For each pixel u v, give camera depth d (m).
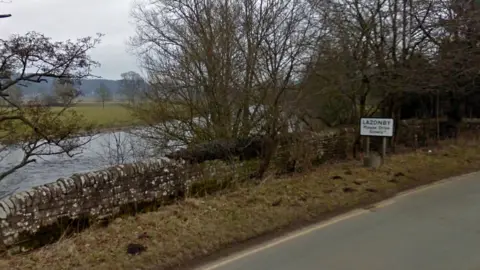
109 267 5.58
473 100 23.34
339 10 13.81
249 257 6.13
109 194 7.77
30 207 6.39
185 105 14.26
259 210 8.21
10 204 6.15
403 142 18.50
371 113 17.00
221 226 7.23
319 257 6.02
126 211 8.04
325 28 13.13
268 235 7.20
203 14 13.60
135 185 8.34
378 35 14.31
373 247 6.38
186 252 6.21
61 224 6.81
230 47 12.91
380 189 10.40
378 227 7.45
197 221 7.41
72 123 12.50
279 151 12.17
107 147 16.23
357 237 6.90
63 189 6.93
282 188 10.05
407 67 14.41
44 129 11.88
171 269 5.75
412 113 21.84
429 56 14.81
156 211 8.09
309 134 13.57
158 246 6.27
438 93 18.69
